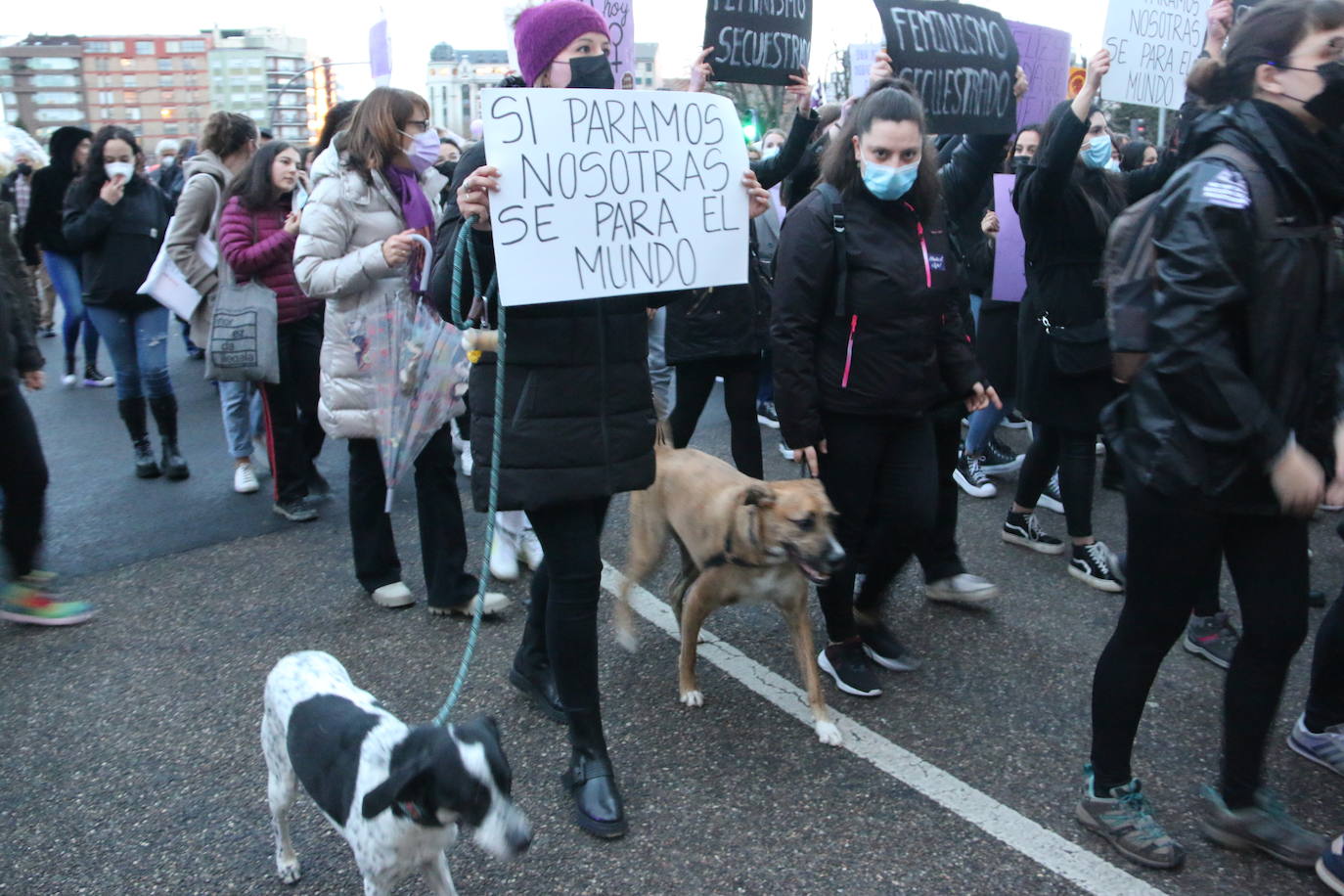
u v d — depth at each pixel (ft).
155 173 37.19
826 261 9.66
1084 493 13.42
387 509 12.78
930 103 12.44
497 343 8.07
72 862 8.17
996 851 8.21
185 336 30.12
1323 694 9.33
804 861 8.11
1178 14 15.12
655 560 11.61
